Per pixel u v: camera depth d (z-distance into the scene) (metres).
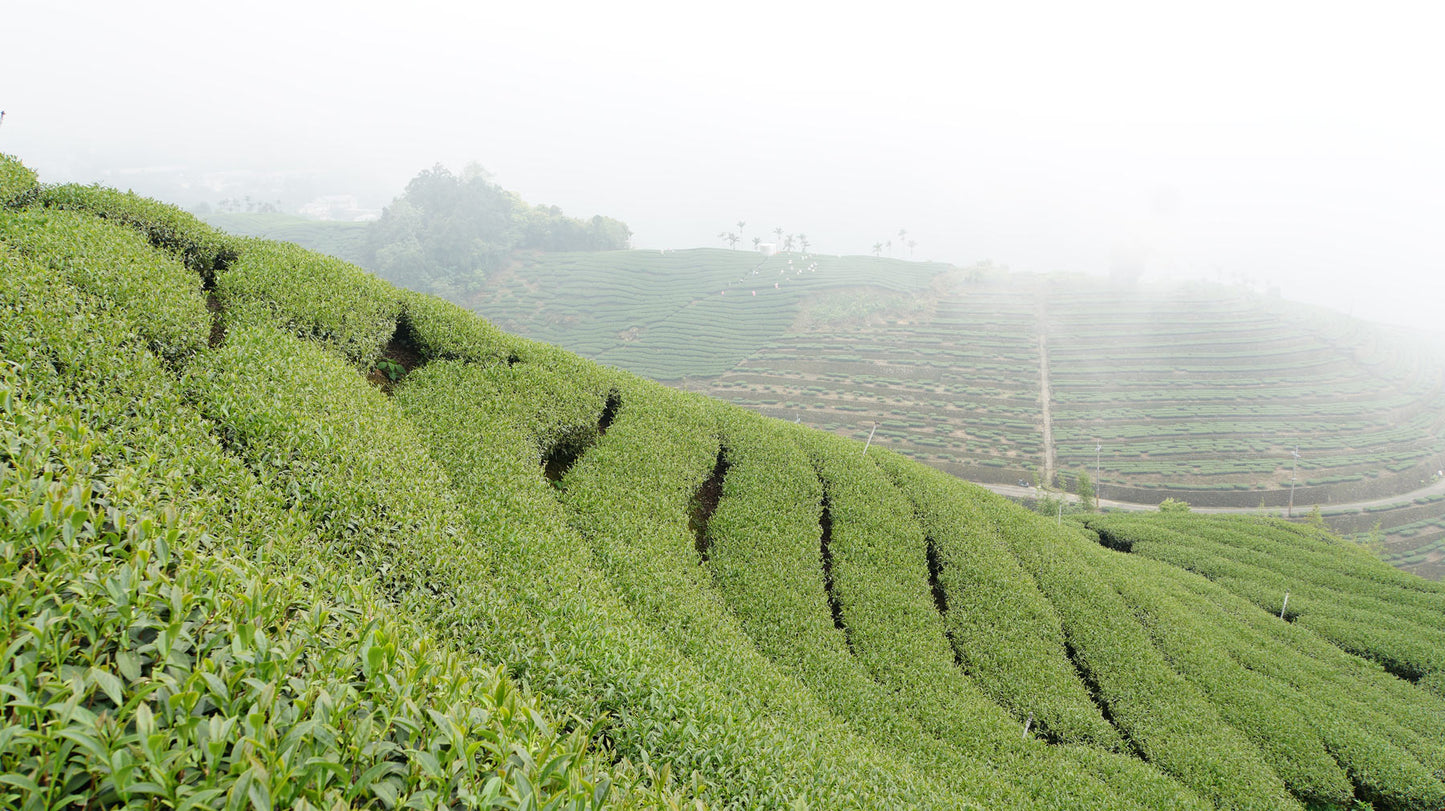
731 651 16.08
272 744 4.12
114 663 4.52
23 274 12.51
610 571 17.19
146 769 3.68
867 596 22.19
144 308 14.21
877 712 17.97
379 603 8.23
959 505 29.62
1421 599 37.97
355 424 14.13
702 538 22.39
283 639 5.23
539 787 4.77
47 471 5.71
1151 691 23.72
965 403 167.25
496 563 13.45
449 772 4.52
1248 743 22.64
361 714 4.95
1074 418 158.62
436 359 22.12
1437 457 140.00
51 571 4.80
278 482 11.16
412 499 12.94
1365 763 22.97
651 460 23.06
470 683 5.95
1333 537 51.22
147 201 20.52
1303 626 33.94
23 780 3.33
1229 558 42.62
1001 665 22.31
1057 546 30.86
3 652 3.93
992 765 18.20
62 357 10.98
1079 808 17.52
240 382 13.53
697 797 7.05
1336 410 161.00
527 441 19.84
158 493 7.59
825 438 31.23
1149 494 125.44
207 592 5.47
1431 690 29.84
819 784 10.97
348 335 19.38
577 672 10.30
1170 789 19.31
